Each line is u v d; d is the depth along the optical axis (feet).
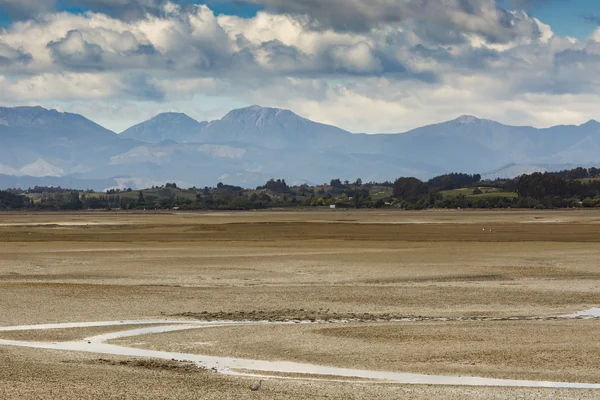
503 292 270.67
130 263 370.73
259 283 298.97
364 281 304.30
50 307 236.22
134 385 137.80
